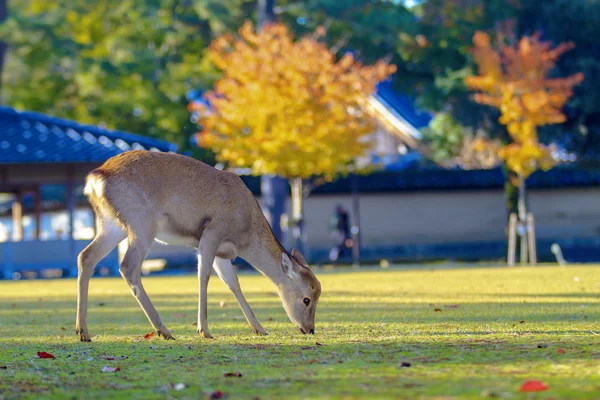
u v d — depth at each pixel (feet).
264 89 113.09
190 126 147.02
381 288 63.82
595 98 137.59
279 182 124.57
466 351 25.79
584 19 135.74
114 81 146.51
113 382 22.31
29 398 20.24
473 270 90.07
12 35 155.94
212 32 157.07
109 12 151.33
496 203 145.69
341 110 114.73
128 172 33.14
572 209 145.89
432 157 167.73
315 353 26.78
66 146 111.34
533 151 114.32
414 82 155.43
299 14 135.85
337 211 131.34
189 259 137.59
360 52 150.61
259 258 35.12
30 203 142.51
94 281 93.40
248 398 19.19
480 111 144.15
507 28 126.82
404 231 144.66
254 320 35.06
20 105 158.61
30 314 50.08
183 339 32.76
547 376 20.75
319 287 34.83
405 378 21.06
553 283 63.67
